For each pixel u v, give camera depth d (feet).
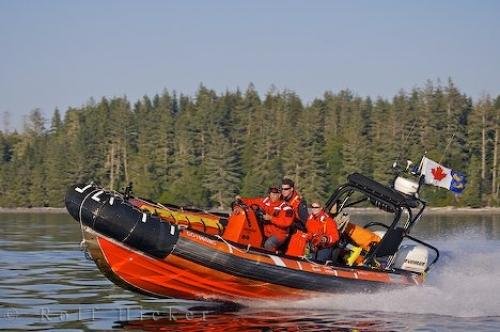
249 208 60.85
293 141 361.30
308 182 353.51
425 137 348.79
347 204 67.56
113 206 55.36
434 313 56.95
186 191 371.15
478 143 355.15
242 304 59.21
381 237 66.23
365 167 359.05
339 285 59.57
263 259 57.52
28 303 58.49
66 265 82.64
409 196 65.26
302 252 61.26
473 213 304.09
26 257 91.04
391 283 61.77
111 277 58.18
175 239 55.67
